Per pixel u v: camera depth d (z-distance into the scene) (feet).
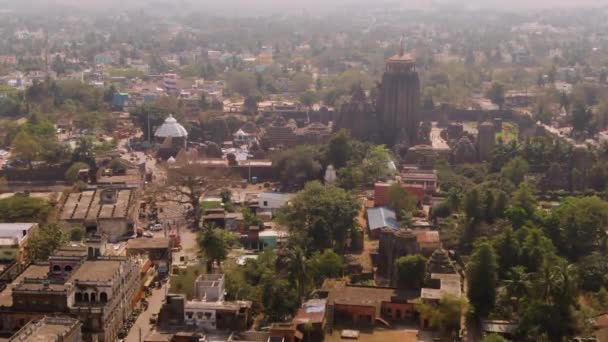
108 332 598.75
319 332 609.42
